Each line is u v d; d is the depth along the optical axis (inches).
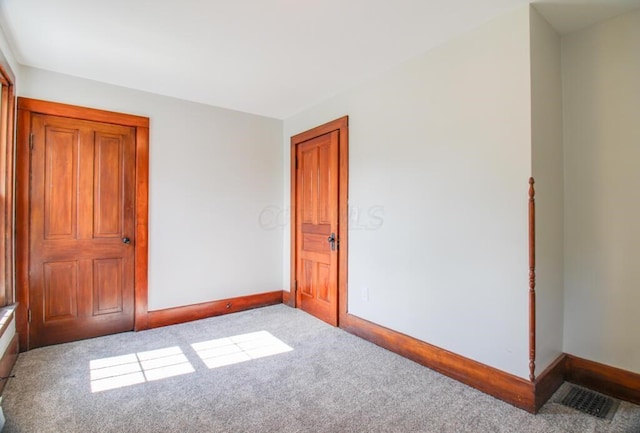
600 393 85.4
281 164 171.3
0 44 87.5
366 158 122.8
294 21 85.0
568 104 92.2
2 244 101.4
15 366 98.6
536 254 80.7
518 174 80.5
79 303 119.8
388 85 113.8
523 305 79.5
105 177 124.4
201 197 145.5
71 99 117.3
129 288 129.0
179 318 138.8
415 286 104.6
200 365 100.6
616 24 84.2
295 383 90.0
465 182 91.1
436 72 98.3
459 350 92.3
